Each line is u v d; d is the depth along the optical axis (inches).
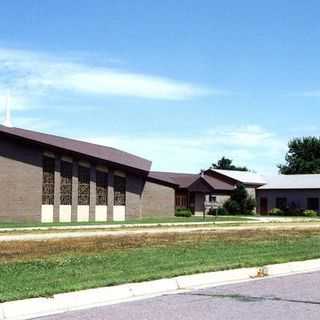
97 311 430.6
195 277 565.0
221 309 430.9
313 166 4781.0
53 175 1924.2
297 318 398.9
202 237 1067.3
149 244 898.7
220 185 2960.1
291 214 3043.8
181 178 2947.8
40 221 1884.8
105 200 2044.8
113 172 2066.9
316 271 653.9
